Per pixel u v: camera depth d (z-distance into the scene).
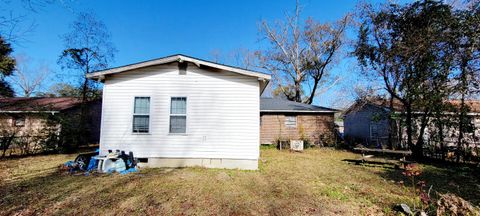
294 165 9.09
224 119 8.20
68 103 16.81
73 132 12.67
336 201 4.85
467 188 6.03
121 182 6.05
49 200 4.70
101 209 4.29
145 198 4.89
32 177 6.57
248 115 8.20
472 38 7.87
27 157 10.38
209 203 4.66
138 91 8.28
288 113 17.11
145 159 8.16
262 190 5.56
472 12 8.20
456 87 9.20
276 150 14.62
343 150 14.77
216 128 8.16
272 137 16.83
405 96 11.71
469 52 8.16
